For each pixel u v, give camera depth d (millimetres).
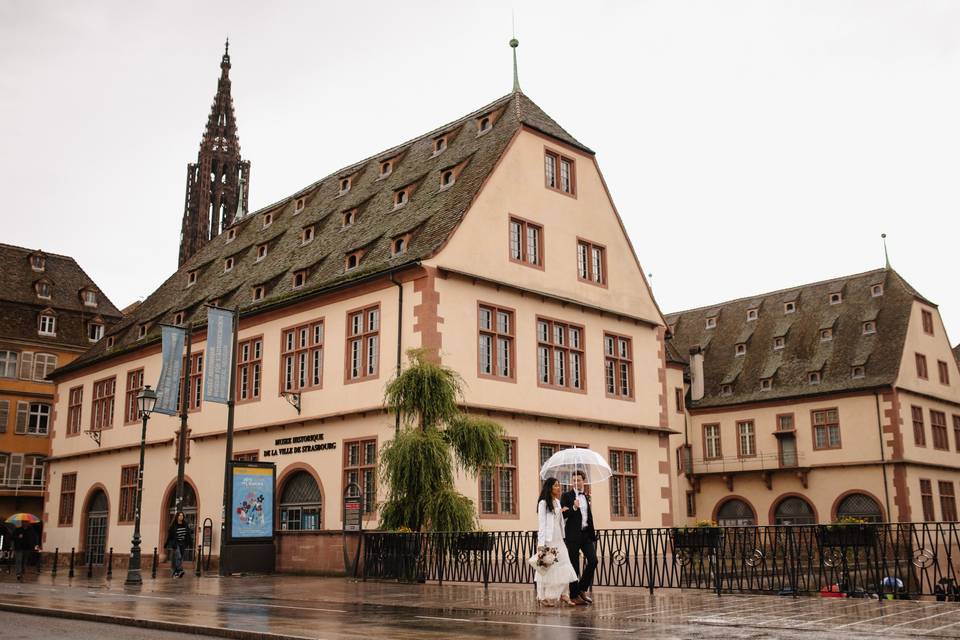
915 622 10047
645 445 30422
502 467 25328
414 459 20219
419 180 30406
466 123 31922
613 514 28547
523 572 17438
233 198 90438
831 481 44656
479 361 25344
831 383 45844
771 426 47812
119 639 10250
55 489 40188
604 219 31188
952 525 13352
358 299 26594
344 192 35281
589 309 29344
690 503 49938
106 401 38031
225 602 14727
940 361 47781
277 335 29406
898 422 42875
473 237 26000
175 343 30516
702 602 12961
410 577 18906
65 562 38219
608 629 9891
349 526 22094
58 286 52906
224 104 92438
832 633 9156
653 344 31859
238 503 23484
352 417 25875
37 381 49688
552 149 29750
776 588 17312
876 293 48250
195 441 31891
